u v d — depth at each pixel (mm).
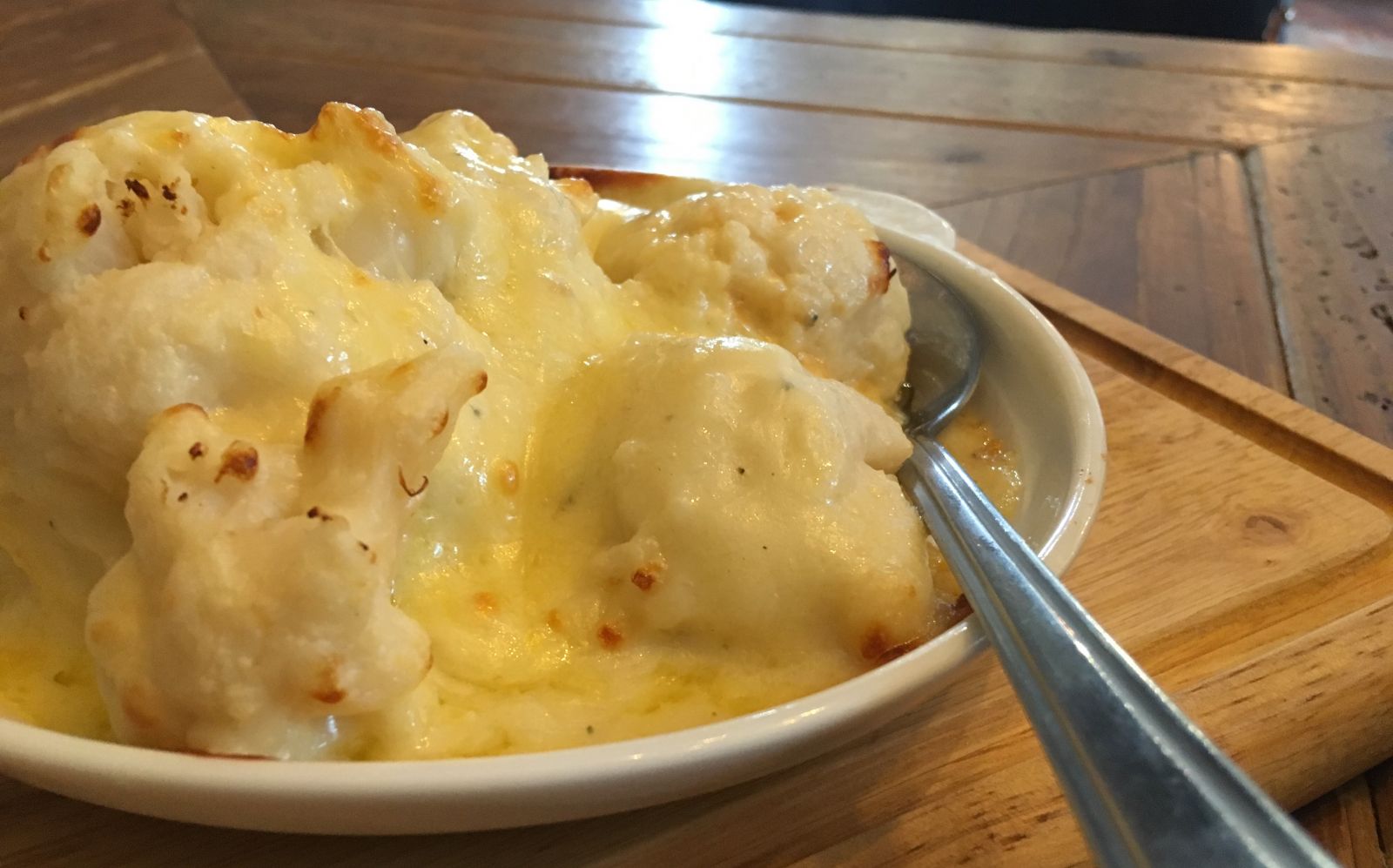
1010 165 464
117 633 157
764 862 186
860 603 184
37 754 153
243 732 156
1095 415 226
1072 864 187
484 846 181
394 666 160
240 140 200
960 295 273
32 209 177
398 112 471
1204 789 137
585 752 154
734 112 500
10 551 183
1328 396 322
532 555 194
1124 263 391
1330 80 549
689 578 186
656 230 250
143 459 162
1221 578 239
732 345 205
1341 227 420
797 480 190
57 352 170
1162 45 586
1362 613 230
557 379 210
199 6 556
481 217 215
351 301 188
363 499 162
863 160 465
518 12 582
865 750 200
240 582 155
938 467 220
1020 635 164
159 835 179
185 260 179
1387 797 216
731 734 157
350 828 158
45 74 481
